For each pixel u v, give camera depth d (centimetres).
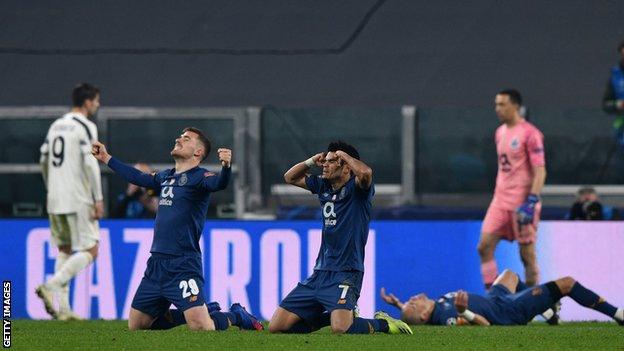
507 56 5522
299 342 3064
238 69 5603
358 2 5722
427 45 5591
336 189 3403
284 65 5600
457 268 4897
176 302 3466
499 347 3041
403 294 4900
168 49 5669
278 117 5438
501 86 5456
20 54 5662
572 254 4856
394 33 5638
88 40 5700
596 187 5319
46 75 5603
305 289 3438
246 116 5419
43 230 4966
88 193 4641
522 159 4809
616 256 4850
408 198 5328
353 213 3384
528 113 5400
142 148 5453
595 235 4853
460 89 5447
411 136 5359
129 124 5469
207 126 5444
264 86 5544
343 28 5662
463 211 5228
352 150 3403
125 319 4844
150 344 3027
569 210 5297
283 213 5316
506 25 5600
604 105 5369
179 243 3466
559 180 5369
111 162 3581
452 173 5344
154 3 5784
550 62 5481
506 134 4838
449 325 4106
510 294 4188
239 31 5700
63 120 4647
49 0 5791
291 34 5672
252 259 4912
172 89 5562
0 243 4984
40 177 5481
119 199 5241
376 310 4916
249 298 4919
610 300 4853
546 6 5622
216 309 3662
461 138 5347
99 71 5619
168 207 3478
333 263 3403
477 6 5659
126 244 4925
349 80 5525
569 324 4394
